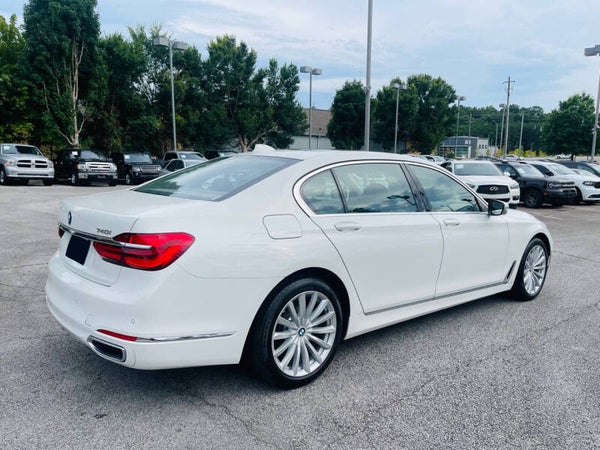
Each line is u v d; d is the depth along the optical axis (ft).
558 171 61.00
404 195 12.94
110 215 9.14
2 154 69.00
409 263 12.50
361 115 157.89
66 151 75.97
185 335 8.87
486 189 44.04
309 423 9.13
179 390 10.30
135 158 80.18
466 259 14.28
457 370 11.55
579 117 159.33
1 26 93.91
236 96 128.26
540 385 10.82
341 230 10.98
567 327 14.67
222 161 13.03
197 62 119.03
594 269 23.22
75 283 9.67
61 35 85.46
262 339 9.84
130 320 8.62
